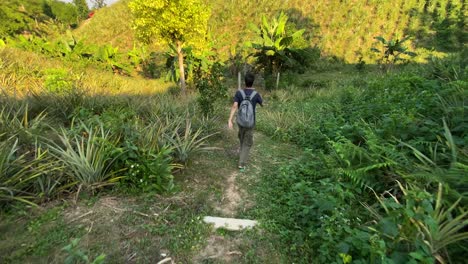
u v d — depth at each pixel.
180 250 2.74
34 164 3.42
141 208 3.29
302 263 2.64
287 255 2.75
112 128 4.34
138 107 6.79
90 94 7.27
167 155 4.28
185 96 10.34
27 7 39.28
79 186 3.37
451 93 4.99
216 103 8.39
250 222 3.21
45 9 45.56
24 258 2.45
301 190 3.48
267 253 2.77
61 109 5.89
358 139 4.98
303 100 11.93
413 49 24.03
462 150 3.27
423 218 2.33
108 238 2.77
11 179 3.10
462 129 3.79
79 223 2.94
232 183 4.21
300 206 3.34
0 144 3.54
